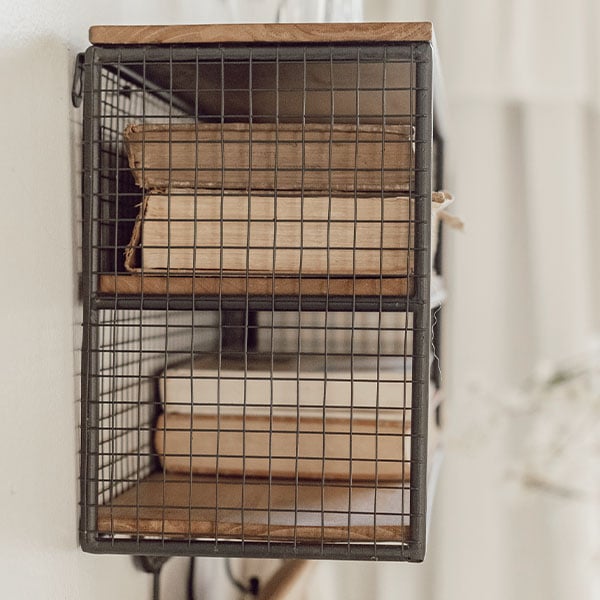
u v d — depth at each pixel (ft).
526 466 5.14
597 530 6.09
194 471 2.41
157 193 2.02
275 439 2.39
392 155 2.00
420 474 1.99
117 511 2.07
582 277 6.07
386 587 5.97
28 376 1.75
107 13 2.23
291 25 1.94
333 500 2.22
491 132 6.02
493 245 6.05
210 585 3.16
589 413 4.98
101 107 2.10
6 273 1.64
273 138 2.02
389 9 5.75
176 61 1.98
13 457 1.68
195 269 2.00
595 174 6.19
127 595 2.37
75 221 2.01
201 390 2.42
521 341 6.15
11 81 1.65
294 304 1.99
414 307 1.97
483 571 6.05
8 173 1.64
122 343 2.14
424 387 1.98
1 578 1.63
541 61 5.81
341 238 1.99
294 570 3.29
